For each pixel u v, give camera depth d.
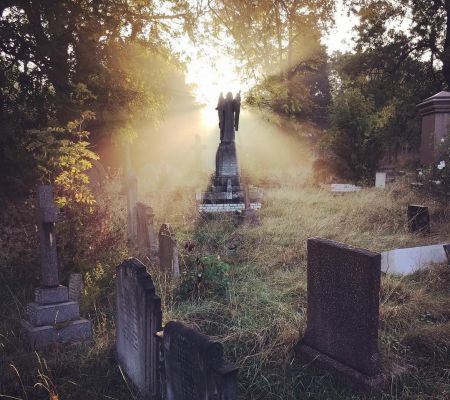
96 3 10.55
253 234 9.73
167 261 7.23
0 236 7.38
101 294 6.28
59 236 7.12
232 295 6.04
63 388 4.15
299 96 25.98
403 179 16.25
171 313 5.48
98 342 4.99
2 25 9.13
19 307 5.98
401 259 7.08
